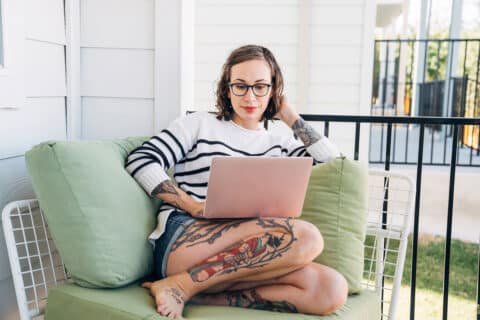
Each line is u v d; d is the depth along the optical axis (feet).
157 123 7.72
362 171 6.04
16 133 6.09
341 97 16.90
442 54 34.17
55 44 7.04
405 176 6.52
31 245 6.37
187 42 8.02
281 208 5.28
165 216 5.57
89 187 5.07
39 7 6.52
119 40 7.60
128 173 5.77
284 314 4.78
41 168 4.98
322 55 16.80
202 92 17.46
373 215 10.73
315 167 6.11
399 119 7.43
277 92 6.49
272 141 6.41
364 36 16.60
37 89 6.54
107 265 4.99
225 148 6.08
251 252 4.93
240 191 5.05
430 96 25.16
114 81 7.68
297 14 16.83
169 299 4.73
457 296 10.96
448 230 7.51
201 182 5.97
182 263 5.14
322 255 5.63
